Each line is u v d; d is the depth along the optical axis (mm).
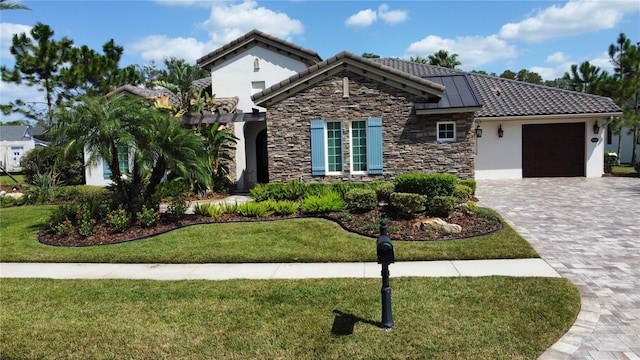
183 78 19328
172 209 13008
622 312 6164
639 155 34000
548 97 22234
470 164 16141
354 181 16828
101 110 11898
